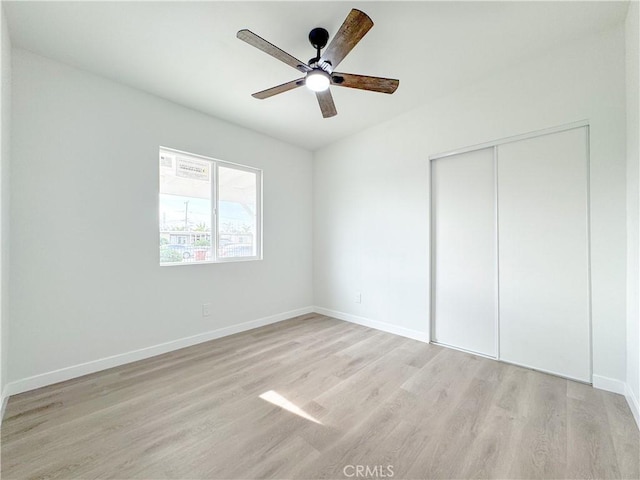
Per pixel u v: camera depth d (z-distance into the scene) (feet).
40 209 6.93
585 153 6.97
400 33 6.45
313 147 13.79
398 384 7.10
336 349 9.36
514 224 8.06
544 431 5.32
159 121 9.00
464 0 5.57
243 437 5.22
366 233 11.85
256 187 12.12
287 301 13.03
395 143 10.76
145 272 8.68
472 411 5.97
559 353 7.38
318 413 5.93
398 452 4.85
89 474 4.38
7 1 5.33
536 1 5.64
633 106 5.82
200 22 6.04
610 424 5.48
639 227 5.50
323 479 4.31
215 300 10.43
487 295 8.65
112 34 6.32
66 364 7.29
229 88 8.55
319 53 6.43
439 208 9.73
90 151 7.68
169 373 7.68
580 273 7.06
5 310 6.19
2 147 5.53
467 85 8.73
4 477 4.30
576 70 6.97
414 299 10.28
